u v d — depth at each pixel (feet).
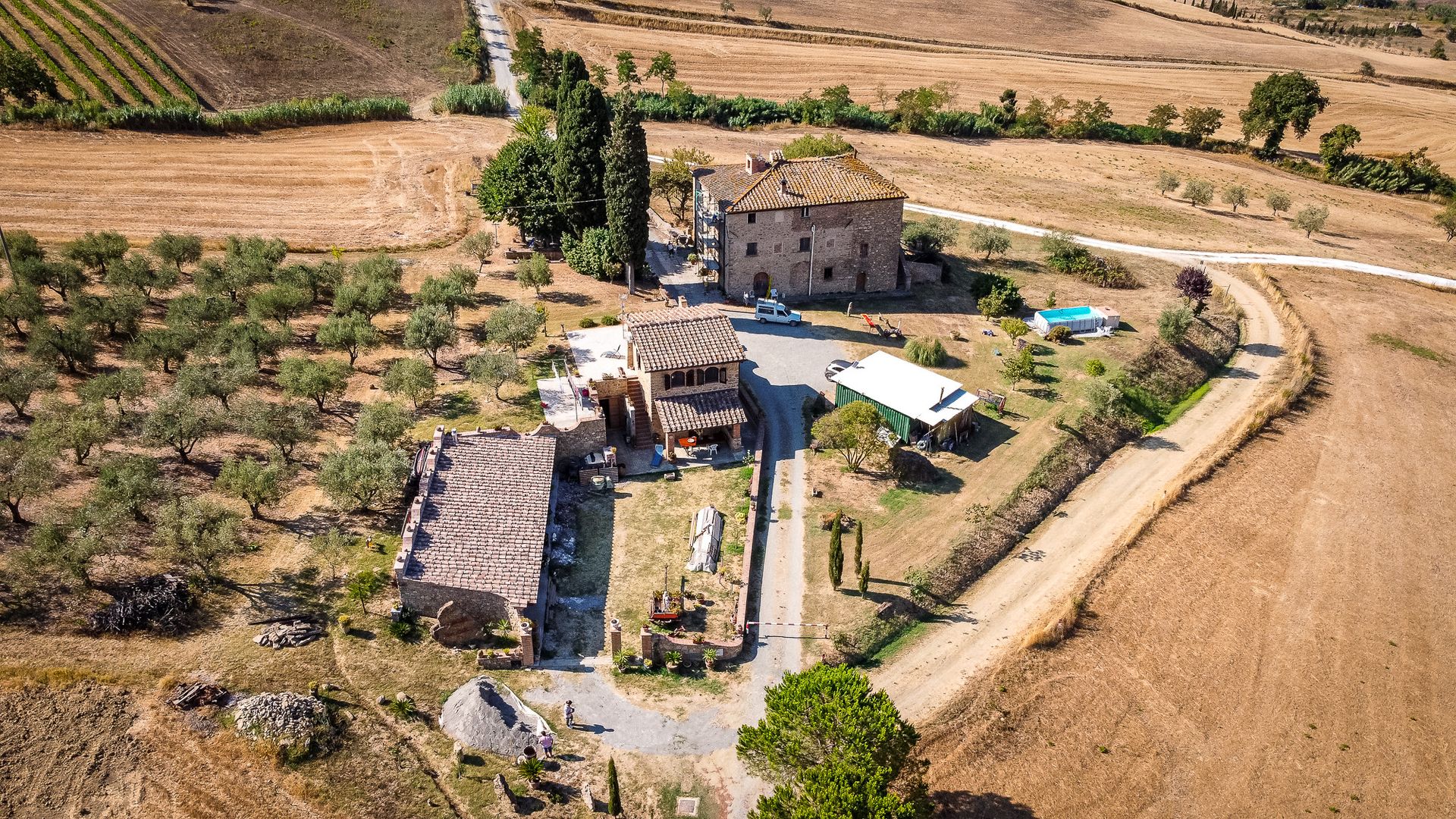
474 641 164.86
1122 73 607.78
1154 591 189.88
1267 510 216.33
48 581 163.12
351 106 442.09
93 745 137.80
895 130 492.13
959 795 144.56
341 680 152.46
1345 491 224.53
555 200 309.63
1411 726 162.50
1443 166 490.08
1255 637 179.63
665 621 168.96
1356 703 166.40
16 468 174.29
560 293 287.28
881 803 121.80
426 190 365.81
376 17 563.89
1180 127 531.50
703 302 288.71
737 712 155.33
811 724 131.34
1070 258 330.75
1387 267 361.10
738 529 195.93
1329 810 146.92
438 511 176.65
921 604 182.09
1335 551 204.13
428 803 135.54
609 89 504.43
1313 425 252.62
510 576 166.20
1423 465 236.63
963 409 226.58
